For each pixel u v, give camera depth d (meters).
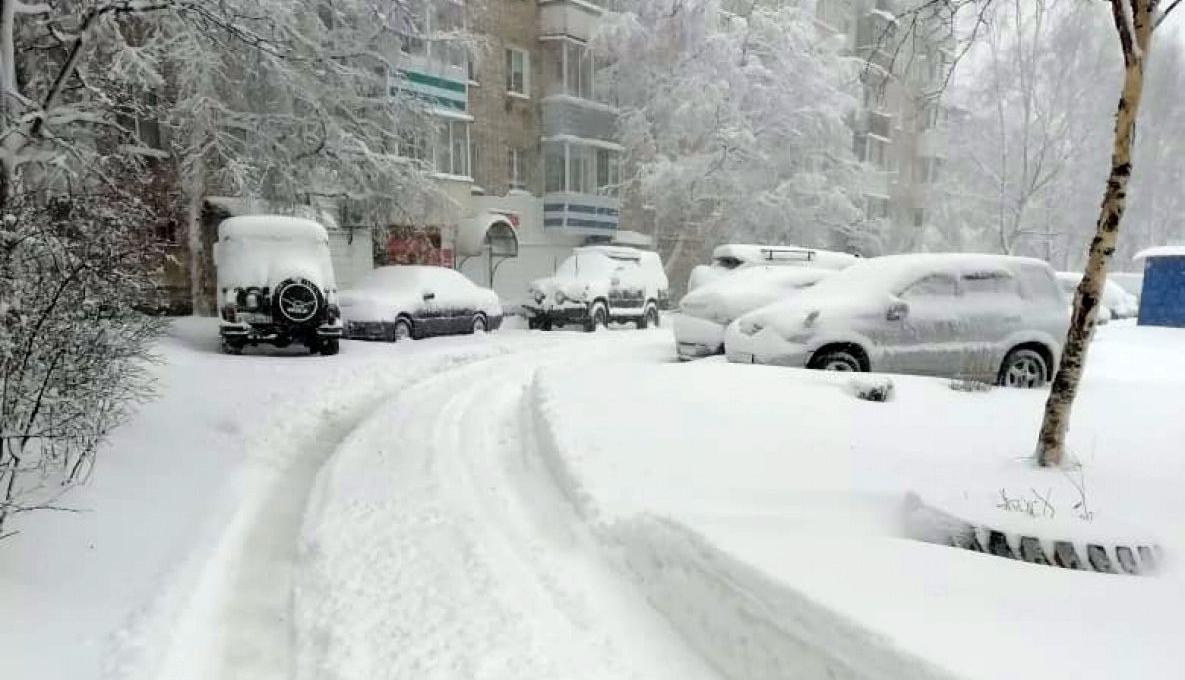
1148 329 17.19
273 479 6.39
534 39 29.34
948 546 3.61
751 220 30.72
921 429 6.16
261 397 9.04
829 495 4.45
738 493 4.61
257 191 16.41
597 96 31.12
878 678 2.53
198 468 6.36
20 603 3.69
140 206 9.25
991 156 38.72
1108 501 4.30
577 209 29.80
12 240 4.65
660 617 3.68
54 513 4.75
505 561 4.38
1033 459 5.22
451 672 3.27
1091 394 7.88
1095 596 2.91
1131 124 4.80
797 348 9.20
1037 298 9.84
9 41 6.88
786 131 30.53
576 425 6.43
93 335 5.38
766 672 3.01
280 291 12.05
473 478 6.07
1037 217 42.16
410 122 19.16
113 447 6.30
